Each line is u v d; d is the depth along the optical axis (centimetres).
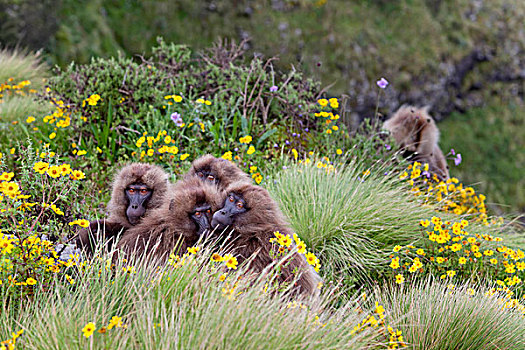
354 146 810
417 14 2319
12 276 454
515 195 2108
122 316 433
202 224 512
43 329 409
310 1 2162
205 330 396
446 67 2264
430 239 636
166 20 1908
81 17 1695
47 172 474
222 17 1994
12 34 1535
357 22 2184
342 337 430
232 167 668
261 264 501
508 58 2428
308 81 935
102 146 822
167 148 727
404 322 514
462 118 2272
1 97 1077
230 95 908
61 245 564
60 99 875
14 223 470
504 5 2578
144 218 550
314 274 516
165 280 457
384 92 2095
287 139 868
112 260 515
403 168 859
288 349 399
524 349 506
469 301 533
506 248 680
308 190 710
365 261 638
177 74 916
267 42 2002
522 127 2309
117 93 865
